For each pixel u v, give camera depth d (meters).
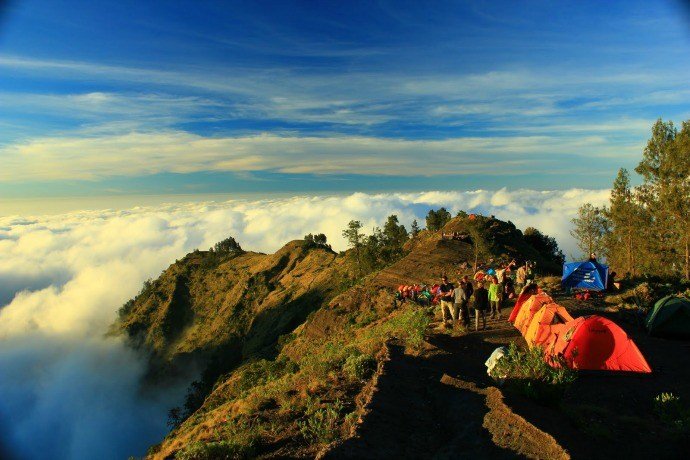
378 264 80.62
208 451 8.68
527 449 7.19
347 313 36.44
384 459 7.29
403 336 15.91
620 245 49.97
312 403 10.61
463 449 7.42
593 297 21.22
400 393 10.22
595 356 11.92
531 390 9.28
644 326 16.03
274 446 8.95
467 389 10.20
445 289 18.02
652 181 42.22
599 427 8.27
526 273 25.80
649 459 7.26
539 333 13.84
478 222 40.88
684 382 11.08
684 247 40.91
